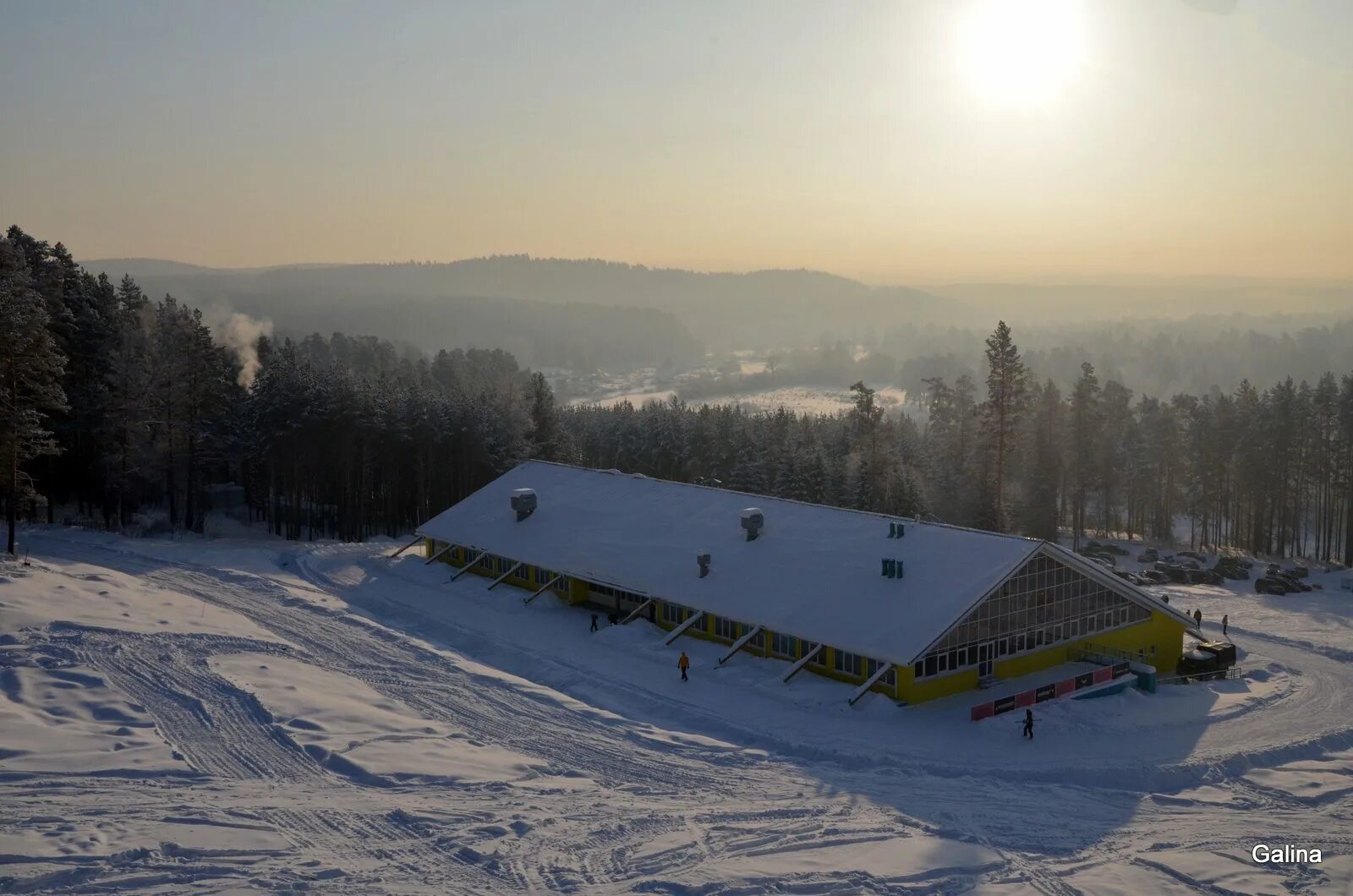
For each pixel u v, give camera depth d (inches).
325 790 1039.6
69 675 1338.6
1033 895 884.6
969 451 4069.9
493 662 1695.4
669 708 1459.2
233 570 2262.6
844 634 1534.2
